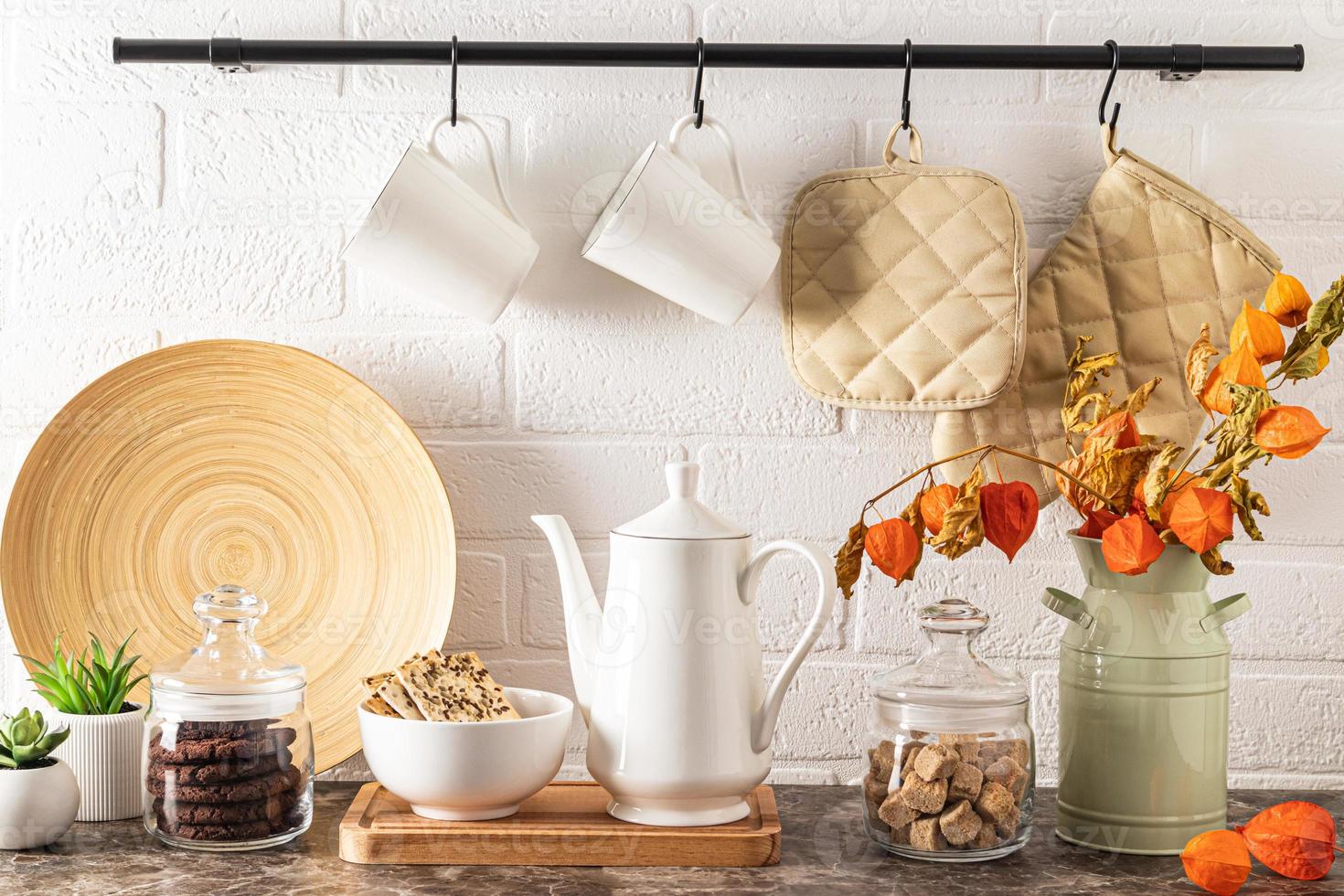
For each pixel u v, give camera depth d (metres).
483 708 0.90
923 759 0.86
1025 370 1.03
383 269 0.94
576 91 1.05
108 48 1.04
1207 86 1.06
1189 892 0.81
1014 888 0.82
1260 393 0.81
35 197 1.05
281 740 0.89
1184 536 0.80
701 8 1.05
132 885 0.80
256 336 1.06
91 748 0.94
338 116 1.05
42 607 1.02
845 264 1.03
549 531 0.94
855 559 0.88
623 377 1.07
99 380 1.02
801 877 0.84
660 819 0.88
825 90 1.06
